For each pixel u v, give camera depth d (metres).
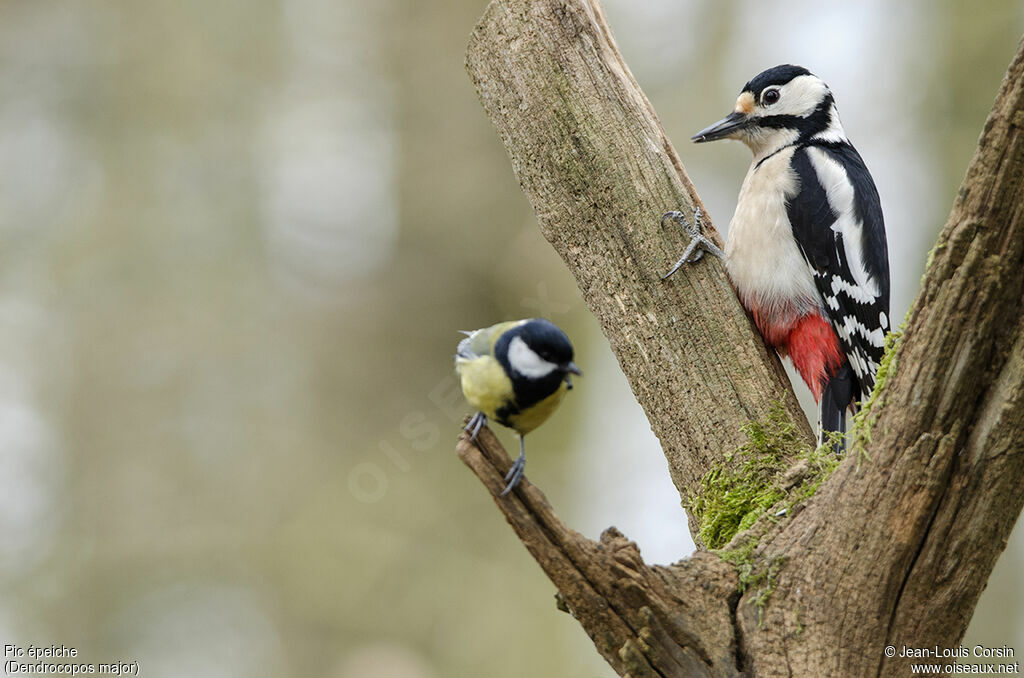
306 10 15.60
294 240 15.30
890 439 5.41
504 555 14.33
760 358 6.68
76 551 14.27
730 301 6.78
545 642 13.90
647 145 6.82
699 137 8.56
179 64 15.44
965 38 13.60
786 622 5.57
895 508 5.39
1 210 15.03
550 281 14.41
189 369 14.87
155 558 14.19
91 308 14.95
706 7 14.84
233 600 14.17
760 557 5.73
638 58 14.97
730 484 6.45
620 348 6.85
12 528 14.29
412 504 14.35
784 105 8.34
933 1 13.88
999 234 5.09
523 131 6.88
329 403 14.85
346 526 14.13
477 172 15.03
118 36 15.52
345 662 13.55
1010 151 5.00
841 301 7.66
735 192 14.29
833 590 5.53
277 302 15.22
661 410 6.75
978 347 5.18
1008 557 13.31
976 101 13.54
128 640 13.96
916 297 5.37
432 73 15.24
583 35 6.82
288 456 14.62
